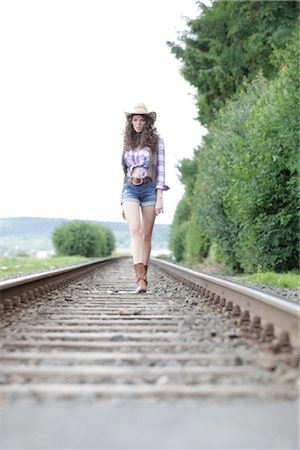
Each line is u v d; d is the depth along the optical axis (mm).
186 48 27719
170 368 3791
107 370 3680
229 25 25922
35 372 3631
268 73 24688
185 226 41312
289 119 14109
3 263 30578
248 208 15570
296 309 4117
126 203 8914
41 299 8453
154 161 8828
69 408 2986
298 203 14859
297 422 2789
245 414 2900
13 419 2824
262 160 15070
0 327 5523
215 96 28000
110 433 2645
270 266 16047
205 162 21969
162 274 16656
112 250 91812
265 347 4336
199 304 7863
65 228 70562
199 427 2719
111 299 8672
